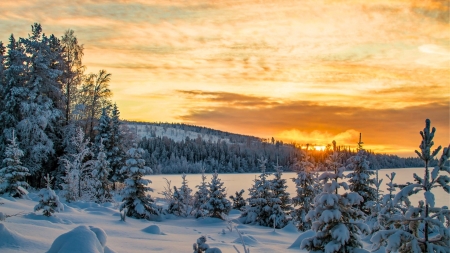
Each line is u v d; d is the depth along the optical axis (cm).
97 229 851
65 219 1387
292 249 1240
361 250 778
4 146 2917
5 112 2958
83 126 3697
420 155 712
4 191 2105
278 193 2450
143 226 1620
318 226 825
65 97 3338
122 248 1002
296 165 2512
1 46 3691
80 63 3647
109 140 3528
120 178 3488
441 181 696
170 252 1016
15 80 3039
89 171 2881
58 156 3325
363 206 2028
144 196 2208
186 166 11569
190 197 2723
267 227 2219
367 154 2141
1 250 779
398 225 788
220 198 2389
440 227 674
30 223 1159
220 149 13488
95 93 3731
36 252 804
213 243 1293
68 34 3625
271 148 13525
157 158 11781
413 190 714
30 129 2877
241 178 8925
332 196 804
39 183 3266
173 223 2145
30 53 3150
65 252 704
